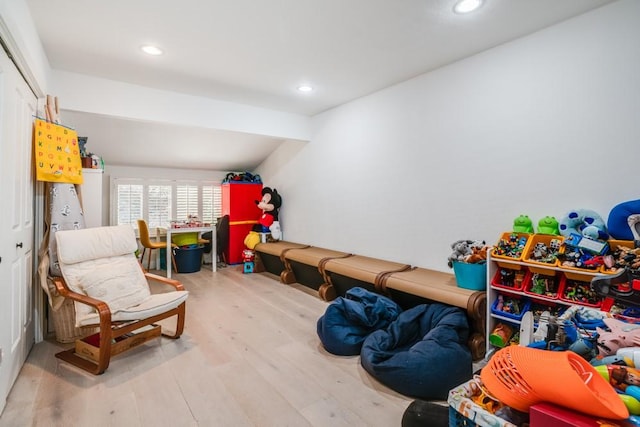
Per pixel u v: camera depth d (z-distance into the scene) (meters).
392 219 3.45
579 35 2.11
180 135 4.58
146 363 2.22
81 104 3.01
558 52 2.20
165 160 5.23
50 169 2.46
